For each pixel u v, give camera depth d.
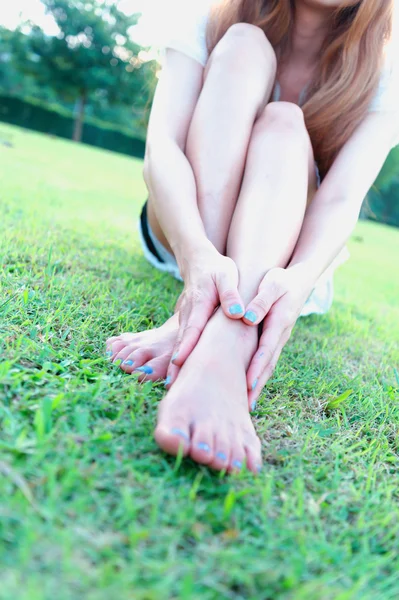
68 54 14.38
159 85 0.93
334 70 0.97
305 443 0.66
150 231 1.08
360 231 4.86
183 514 0.52
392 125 0.95
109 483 0.54
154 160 0.82
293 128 0.80
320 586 0.48
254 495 0.57
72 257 1.11
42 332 0.75
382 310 1.57
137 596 0.44
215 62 0.85
